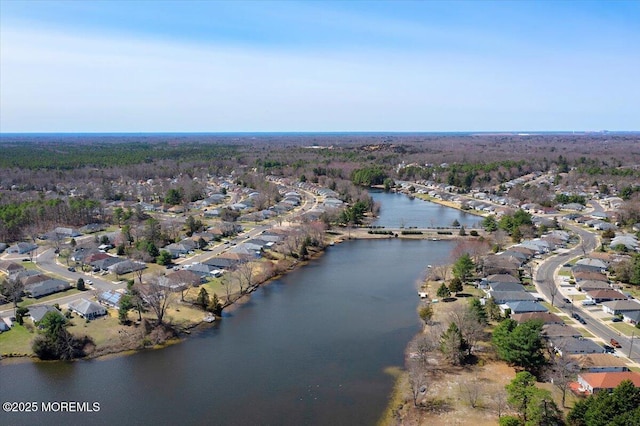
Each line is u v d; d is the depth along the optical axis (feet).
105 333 317.83
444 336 295.48
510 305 354.13
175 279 391.45
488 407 238.68
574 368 256.11
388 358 295.28
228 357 296.30
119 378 270.87
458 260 443.32
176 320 343.46
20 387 260.21
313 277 460.55
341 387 261.65
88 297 381.40
